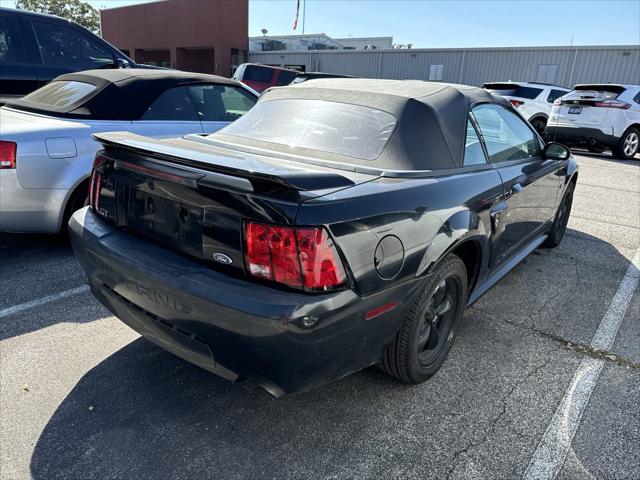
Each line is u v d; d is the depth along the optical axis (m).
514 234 3.35
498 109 3.23
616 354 2.90
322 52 30.11
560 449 2.12
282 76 16.45
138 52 36.22
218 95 4.88
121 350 2.77
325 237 1.73
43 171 3.58
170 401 2.36
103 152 2.41
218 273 1.87
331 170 2.24
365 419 2.28
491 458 2.06
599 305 3.55
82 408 2.28
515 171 3.19
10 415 2.21
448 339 2.67
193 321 1.87
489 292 3.71
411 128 2.47
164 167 2.00
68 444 2.06
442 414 2.32
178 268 1.94
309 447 2.09
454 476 1.96
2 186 3.45
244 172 1.69
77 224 2.47
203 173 1.87
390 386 2.52
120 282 2.13
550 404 2.42
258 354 1.77
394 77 27.92
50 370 2.55
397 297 2.04
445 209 2.29
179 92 4.52
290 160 2.39
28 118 3.86
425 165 2.41
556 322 3.27
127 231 2.28
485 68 24.84
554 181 4.00
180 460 2.00
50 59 5.83
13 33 5.54
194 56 34.22
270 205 1.73
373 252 1.89
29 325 2.98
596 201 6.93
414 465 2.01
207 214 1.89
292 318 1.68
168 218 2.05
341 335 1.84
